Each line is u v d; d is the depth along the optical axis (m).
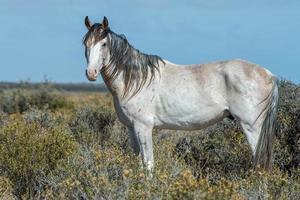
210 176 12.02
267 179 9.45
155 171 9.55
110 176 9.76
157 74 12.05
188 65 12.21
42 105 35.81
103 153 10.45
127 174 8.81
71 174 9.88
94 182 8.95
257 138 11.52
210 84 11.73
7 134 12.16
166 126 12.14
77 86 185.12
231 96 11.60
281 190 9.24
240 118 11.57
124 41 12.03
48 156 11.66
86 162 10.36
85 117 19.59
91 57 11.61
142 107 11.98
